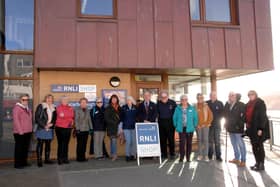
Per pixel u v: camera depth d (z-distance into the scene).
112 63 8.01
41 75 8.34
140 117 7.88
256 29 9.09
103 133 8.19
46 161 7.54
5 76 8.01
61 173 6.53
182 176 6.25
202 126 7.80
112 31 8.09
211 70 9.03
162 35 8.38
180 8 8.59
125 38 8.15
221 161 7.67
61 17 7.88
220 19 9.15
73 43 7.87
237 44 8.90
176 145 9.51
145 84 9.48
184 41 8.52
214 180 5.96
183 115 7.67
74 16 7.94
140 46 8.21
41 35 7.75
